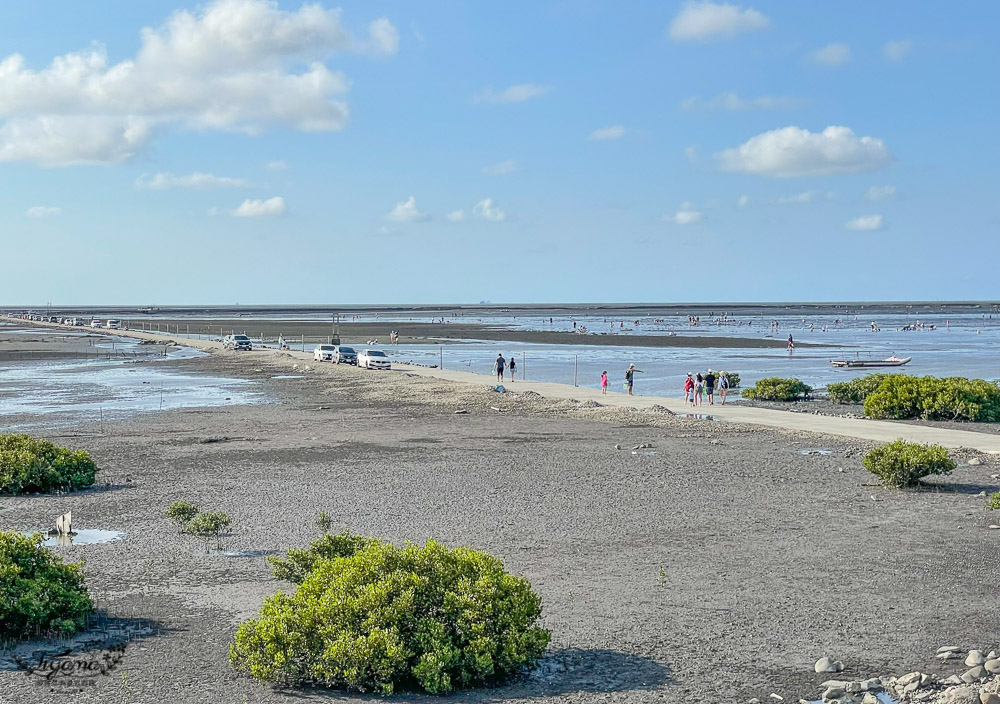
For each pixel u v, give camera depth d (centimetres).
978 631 1261
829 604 1384
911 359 8794
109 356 9419
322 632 1089
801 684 1084
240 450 3189
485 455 3017
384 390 5572
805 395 5222
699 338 13412
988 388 4066
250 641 1100
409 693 1062
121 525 2003
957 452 2961
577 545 1775
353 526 1961
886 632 1260
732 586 1484
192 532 1884
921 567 1597
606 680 1099
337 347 8438
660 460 2877
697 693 1058
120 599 1440
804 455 2958
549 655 1184
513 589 1148
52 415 4416
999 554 1686
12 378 6775
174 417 4278
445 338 13738
